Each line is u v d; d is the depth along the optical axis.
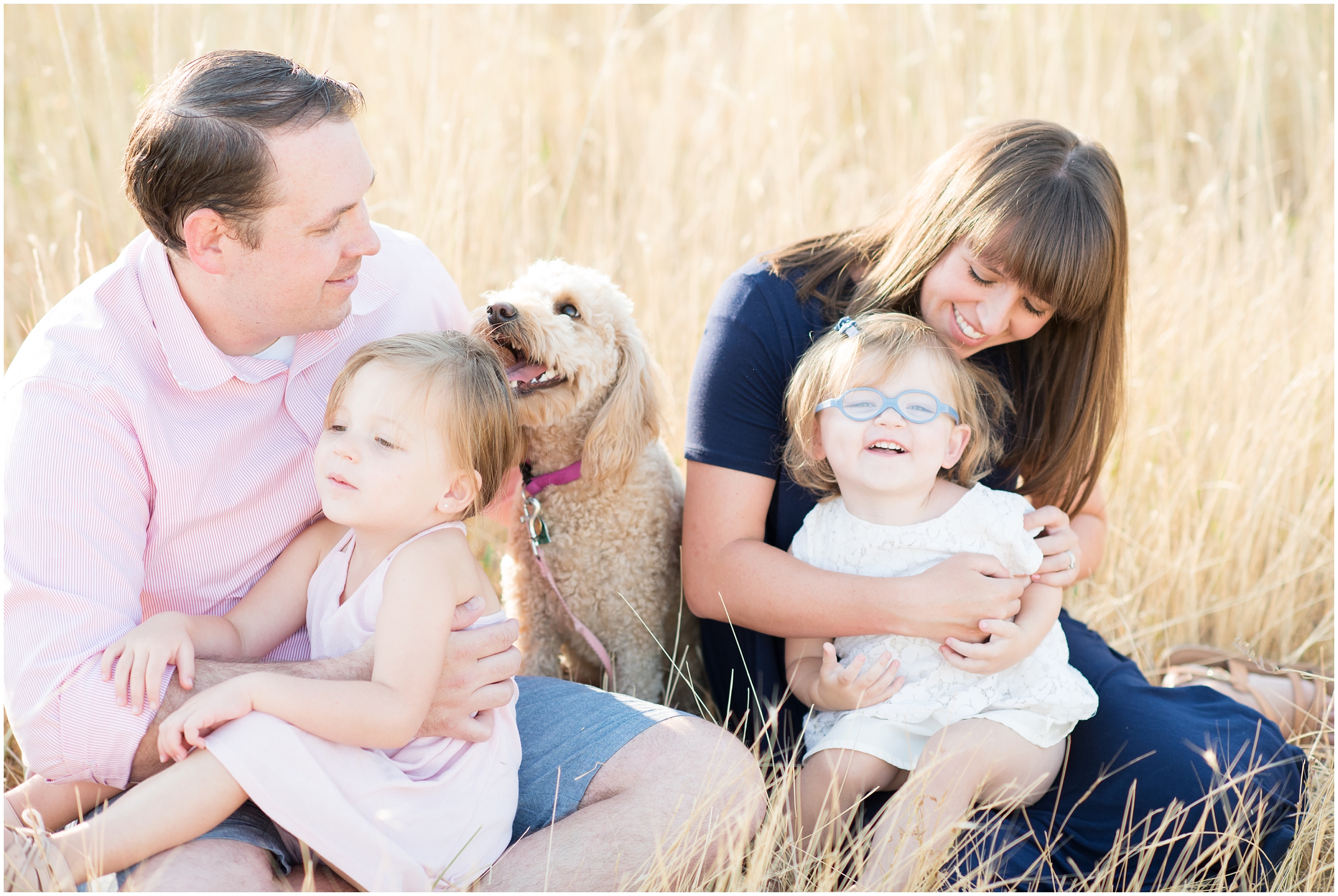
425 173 3.54
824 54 4.73
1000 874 1.83
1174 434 3.23
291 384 1.90
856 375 2.04
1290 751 2.12
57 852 1.43
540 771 1.83
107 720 1.55
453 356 1.81
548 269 2.53
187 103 1.63
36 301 3.36
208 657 1.71
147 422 1.72
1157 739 2.01
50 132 3.85
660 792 1.72
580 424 2.44
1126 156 4.36
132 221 3.56
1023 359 2.33
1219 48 5.35
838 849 1.78
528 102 4.09
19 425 1.66
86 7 4.26
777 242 3.79
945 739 1.94
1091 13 4.62
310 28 4.29
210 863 1.45
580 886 1.60
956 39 4.50
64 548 1.62
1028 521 2.11
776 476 2.21
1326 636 2.93
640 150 4.40
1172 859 1.92
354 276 1.83
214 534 1.83
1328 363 3.30
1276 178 4.87
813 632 2.05
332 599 1.82
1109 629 2.89
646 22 5.67
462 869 1.65
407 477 1.74
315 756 1.53
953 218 2.04
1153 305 3.46
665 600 2.53
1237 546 3.02
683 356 3.36
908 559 2.10
